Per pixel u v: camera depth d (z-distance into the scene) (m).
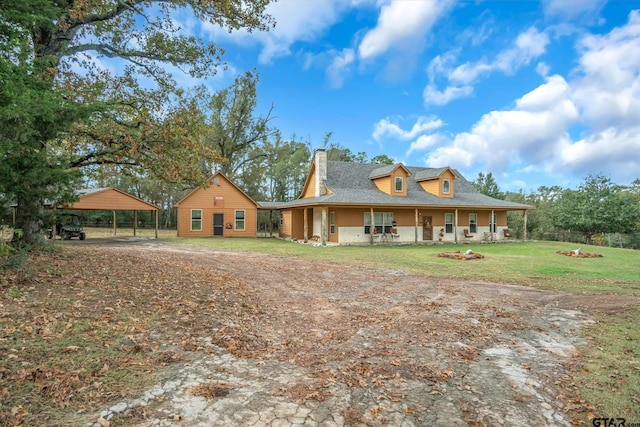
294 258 12.97
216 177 24.66
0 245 5.46
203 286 6.68
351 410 2.77
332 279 8.79
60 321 3.96
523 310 6.07
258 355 3.88
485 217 23.97
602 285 8.50
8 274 5.34
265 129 33.06
